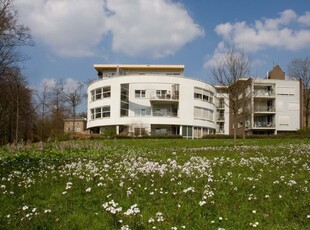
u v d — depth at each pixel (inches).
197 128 2600.9
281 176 450.3
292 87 3024.1
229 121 3371.1
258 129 3002.0
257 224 282.2
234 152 855.1
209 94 2701.8
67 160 722.2
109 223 290.0
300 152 814.5
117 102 2501.2
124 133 2265.0
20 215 307.4
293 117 2997.0
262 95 2965.1
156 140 1573.6
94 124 2600.9
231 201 346.3
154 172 487.8
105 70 3085.6
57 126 2972.4
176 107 2596.0
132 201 350.0
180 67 3016.7
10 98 2091.5
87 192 390.0
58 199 364.8
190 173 478.9
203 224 287.3
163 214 308.8
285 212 311.4
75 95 3031.5
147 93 2502.5
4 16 1208.2
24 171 561.3
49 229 279.9
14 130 2484.0
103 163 632.4
